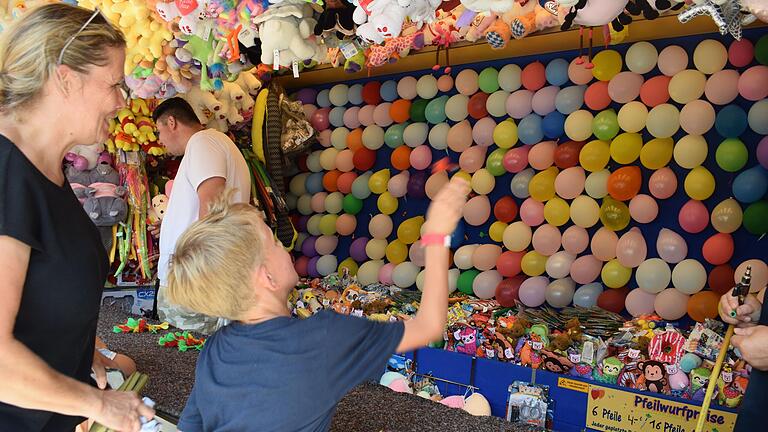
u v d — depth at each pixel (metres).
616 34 3.01
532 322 3.37
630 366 2.91
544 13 3.01
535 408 3.05
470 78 4.11
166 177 4.48
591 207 3.61
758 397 1.41
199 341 3.33
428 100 4.41
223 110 4.29
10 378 1.09
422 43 3.53
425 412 2.48
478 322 3.46
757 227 3.15
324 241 4.88
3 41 1.20
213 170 2.54
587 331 3.22
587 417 2.95
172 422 2.35
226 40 2.84
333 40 2.81
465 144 4.15
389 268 4.41
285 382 1.10
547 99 3.76
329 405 1.12
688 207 3.38
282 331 1.14
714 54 3.23
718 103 3.27
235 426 1.12
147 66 3.19
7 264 1.11
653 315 3.29
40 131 1.23
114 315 4.07
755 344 1.38
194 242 1.17
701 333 2.82
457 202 1.16
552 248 3.73
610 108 3.70
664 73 3.43
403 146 4.49
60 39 1.18
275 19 2.55
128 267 4.46
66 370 1.28
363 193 4.69
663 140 3.44
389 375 3.47
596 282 3.69
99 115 1.27
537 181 3.76
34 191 1.18
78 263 1.25
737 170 3.31
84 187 4.08
